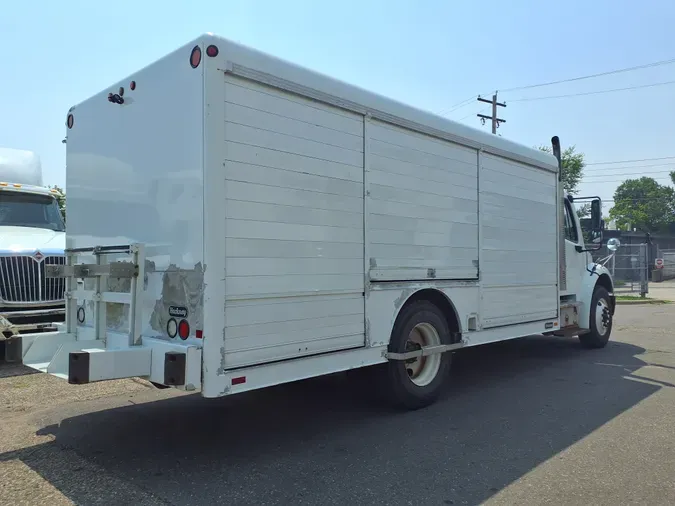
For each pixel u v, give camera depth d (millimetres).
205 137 3670
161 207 4090
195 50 3764
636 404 5773
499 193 6543
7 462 4133
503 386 6613
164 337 4023
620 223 74438
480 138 6188
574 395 6160
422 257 5387
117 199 4629
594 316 9023
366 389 5438
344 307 4594
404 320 5238
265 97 4008
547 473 3951
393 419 5250
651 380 6930
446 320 5855
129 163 4469
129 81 4469
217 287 3664
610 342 10141
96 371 3697
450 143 5785
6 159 9508
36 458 4215
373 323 4867
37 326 7395
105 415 5352
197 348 3648
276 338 4047
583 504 3471
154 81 4184
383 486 3723
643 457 4262
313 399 5992
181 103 3900
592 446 4504
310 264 4301
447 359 5891
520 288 6910
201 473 3930
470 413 5449
